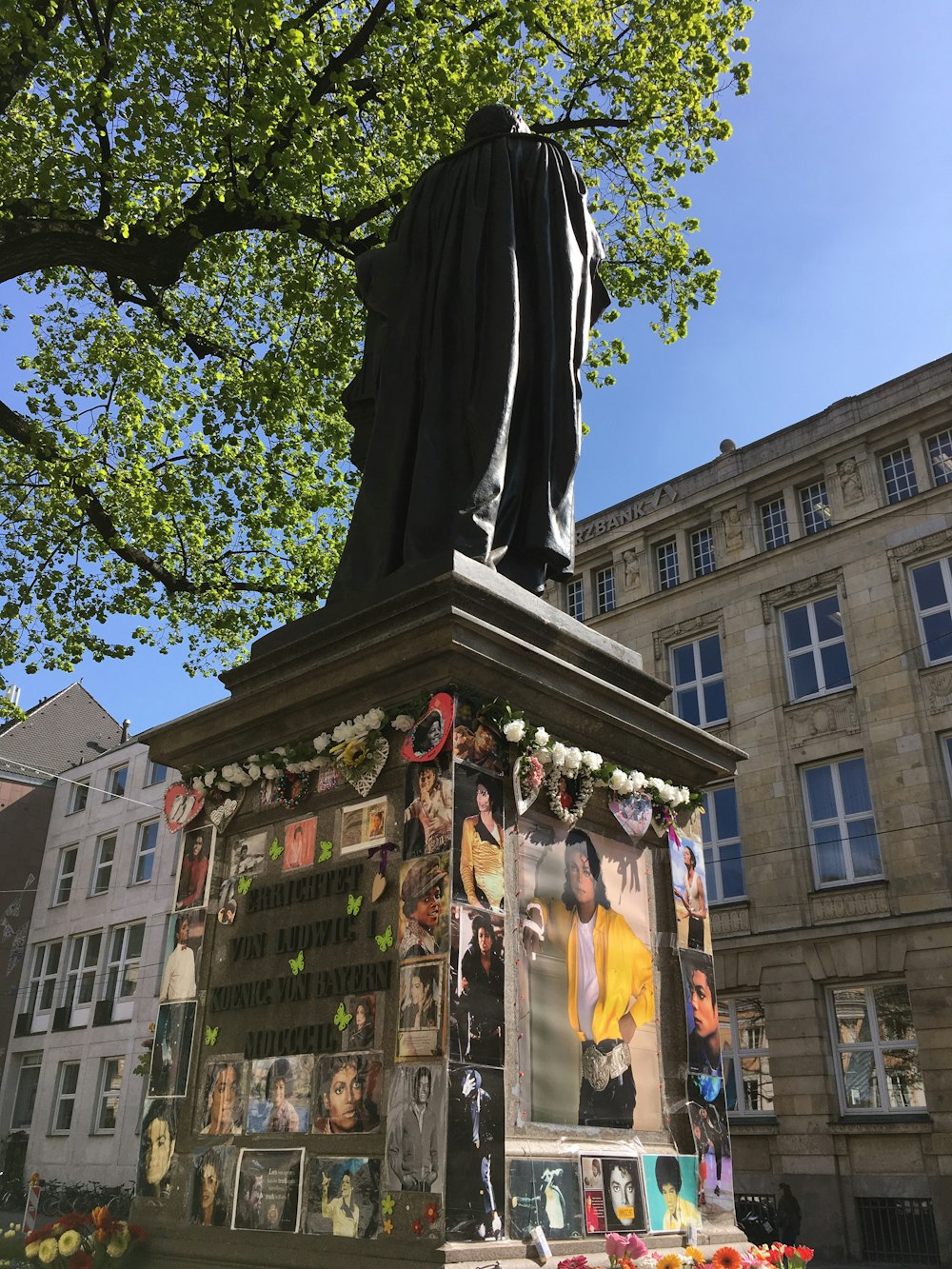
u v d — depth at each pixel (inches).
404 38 440.8
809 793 874.1
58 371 529.0
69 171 396.8
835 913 818.8
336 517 580.4
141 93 392.8
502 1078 132.5
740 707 928.9
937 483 877.2
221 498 547.5
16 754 1518.2
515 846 151.0
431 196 211.0
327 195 475.2
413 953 137.5
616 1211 142.3
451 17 450.9
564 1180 136.9
